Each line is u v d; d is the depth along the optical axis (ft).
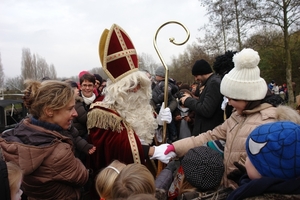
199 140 6.13
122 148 5.98
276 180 3.07
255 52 4.82
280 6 36.78
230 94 4.96
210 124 8.50
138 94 6.43
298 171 3.05
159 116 7.77
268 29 40.68
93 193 6.30
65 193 4.72
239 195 3.20
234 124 5.18
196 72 9.14
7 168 3.47
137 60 6.54
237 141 4.89
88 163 6.85
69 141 4.90
